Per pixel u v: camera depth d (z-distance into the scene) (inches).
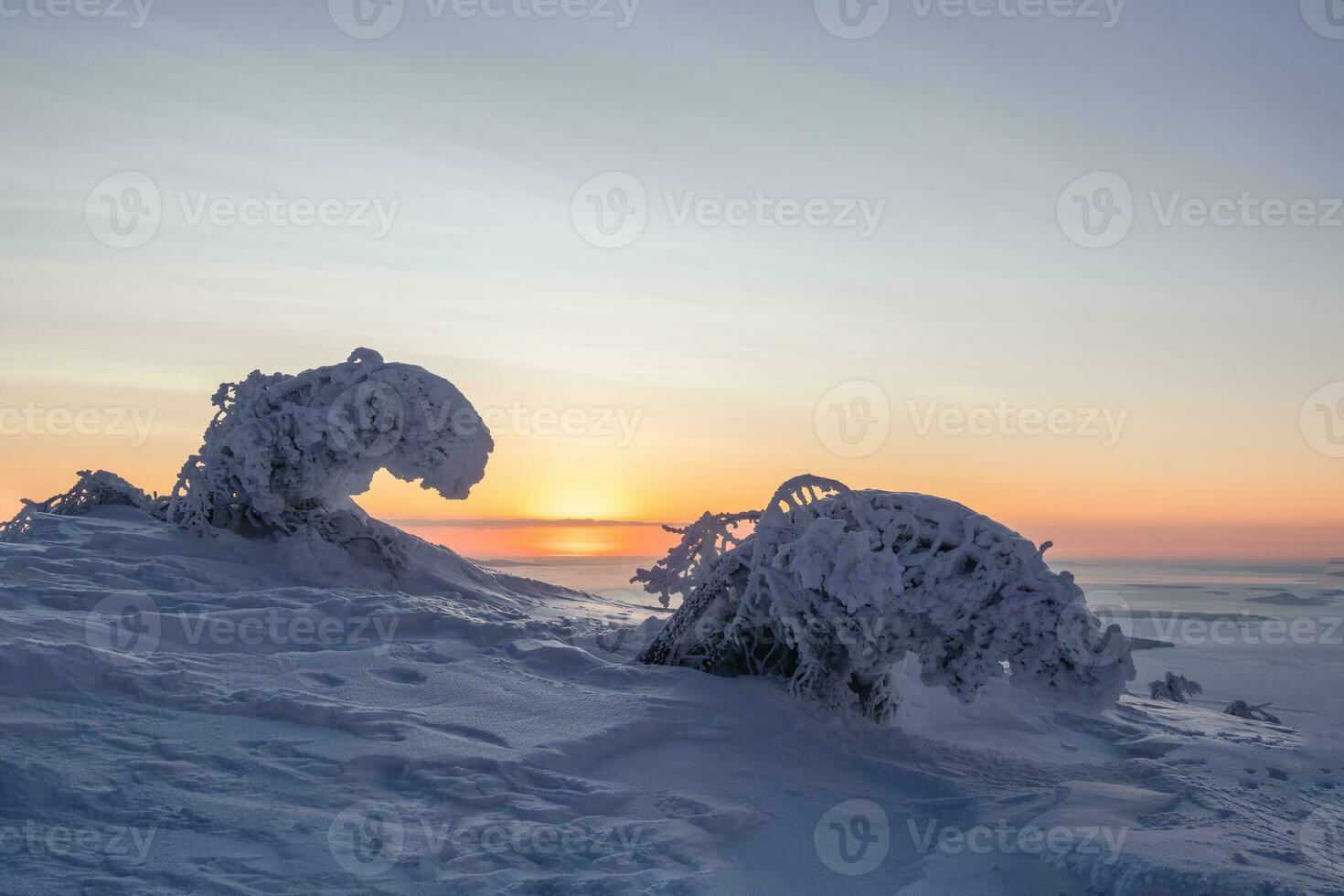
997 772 230.1
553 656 277.0
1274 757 250.7
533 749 202.7
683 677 261.6
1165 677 438.0
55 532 387.5
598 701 236.7
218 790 170.9
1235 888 142.3
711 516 310.2
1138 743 278.7
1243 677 660.7
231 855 150.6
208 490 405.7
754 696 250.2
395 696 231.0
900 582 229.8
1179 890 144.7
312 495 412.8
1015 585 233.0
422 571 421.4
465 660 265.1
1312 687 601.3
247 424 398.3
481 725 215.5
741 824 180.2
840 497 259.4
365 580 398.0
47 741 180.9
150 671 221.1
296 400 407.5
